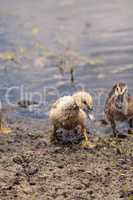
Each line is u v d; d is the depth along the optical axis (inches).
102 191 392.2
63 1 1398.9
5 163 442.6
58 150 476.7
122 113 530.3
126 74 763.4
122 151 473.4
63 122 496.7
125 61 831.7
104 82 729.6
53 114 500.4
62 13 1232.8
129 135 530.9
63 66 807.7
